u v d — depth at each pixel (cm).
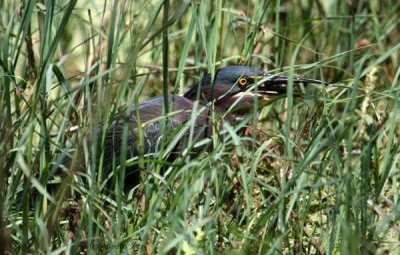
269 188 973
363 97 1070
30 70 1205
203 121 1264
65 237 996
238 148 966
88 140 1022
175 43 1498
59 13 1338
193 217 978
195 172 952
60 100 1034
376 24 1428
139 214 1004
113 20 997
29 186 899
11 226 945
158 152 1062
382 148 1209
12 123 1099
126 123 976
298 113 1315
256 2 1291
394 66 1480
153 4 1480
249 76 1302
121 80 970
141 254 901
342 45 1495
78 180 991
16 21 1345
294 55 993
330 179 936
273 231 930
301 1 1559
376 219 1041
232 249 907
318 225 1044
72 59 1560
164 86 1014
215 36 1134
